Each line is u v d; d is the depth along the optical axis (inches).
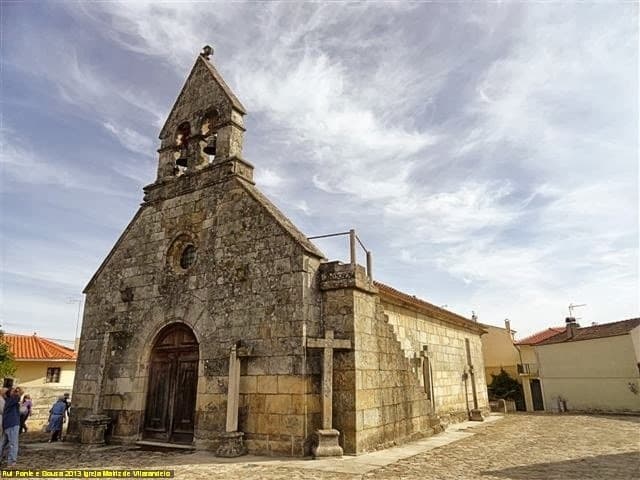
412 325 671.1
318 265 455.2
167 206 562.3
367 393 424.5
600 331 1141.7
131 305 550.0
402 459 377.4
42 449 463.5
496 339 1423.5
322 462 358.6
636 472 320.5
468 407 809.5
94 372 552.4
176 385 486.6
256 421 408.5
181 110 609.6
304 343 407.8
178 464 360.5
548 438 534.9
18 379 994.7
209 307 475.5
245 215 484.4
